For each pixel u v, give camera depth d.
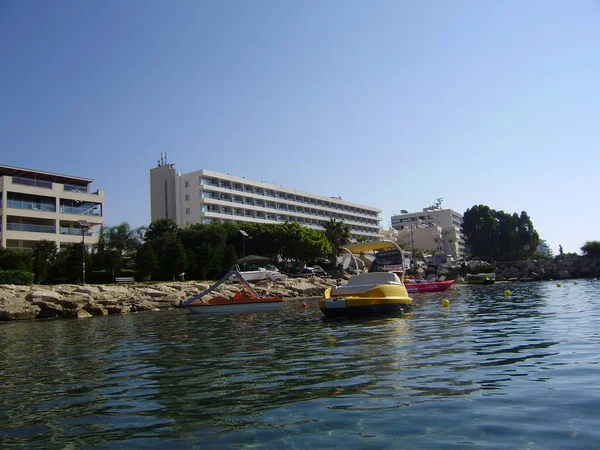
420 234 140.38
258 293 44.22
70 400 7.52
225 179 94.81
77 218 62.97
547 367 8.19
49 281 48.34
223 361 10.58
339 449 4.87
